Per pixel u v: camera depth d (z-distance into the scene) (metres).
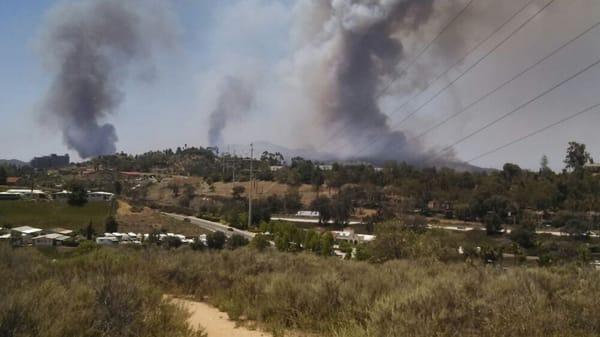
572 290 9.61
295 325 10.20
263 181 168.62
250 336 9.73
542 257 29.98
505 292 9.81
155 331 8.48
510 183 95.44
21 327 7.02
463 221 84.44
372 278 12.48
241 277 15.54
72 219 106.31
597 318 7.73
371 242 28.08
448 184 100.00
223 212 125.94
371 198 106.50
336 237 73.50
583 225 62.00
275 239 56.53
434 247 26.05
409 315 7.62
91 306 8.64
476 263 20.89
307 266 17.77
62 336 7.40
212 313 12.34
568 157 89.44
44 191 139.50
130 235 86.62
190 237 83.12
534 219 74.12
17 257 16.14
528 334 7.25
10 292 9.18
